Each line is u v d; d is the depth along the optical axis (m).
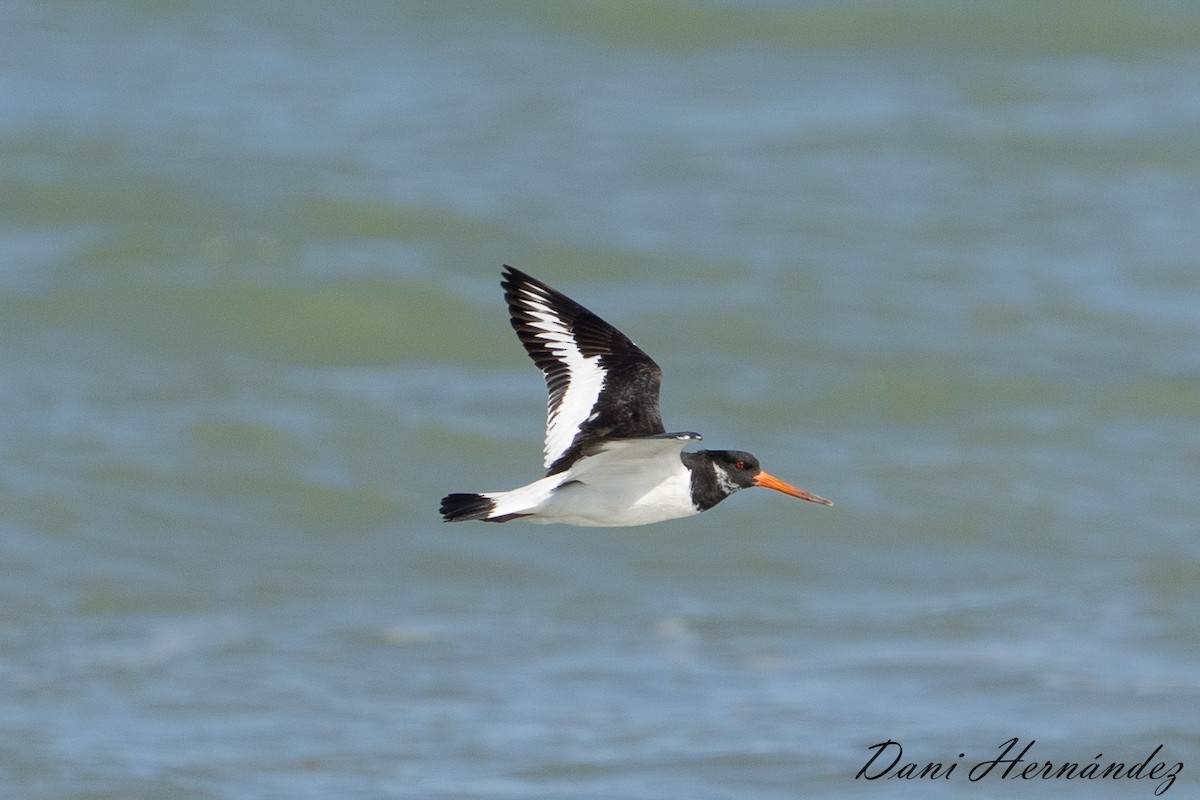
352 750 14.18
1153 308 25.69
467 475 20.45
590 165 30.52
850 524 19.33
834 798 13.45
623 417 10.31
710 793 13.48
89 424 20.89
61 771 13.69
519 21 37.34
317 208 27.73
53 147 29.80
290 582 17.92
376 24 37.12
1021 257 27.45
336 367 23.23
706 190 29.62
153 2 37.59
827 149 31.77
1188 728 14.50
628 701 15.12
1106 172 31.08
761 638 16.62
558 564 18.33
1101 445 21.38
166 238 26.44
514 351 23.84
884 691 15.30
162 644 16.31
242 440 20.67
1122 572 18.23
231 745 14.25
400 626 16.81
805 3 38.34
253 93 33.12
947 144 32.12
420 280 25.33
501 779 13.70
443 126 31.98
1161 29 37.62
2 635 16.36
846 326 24.66
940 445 21.28
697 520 19.28
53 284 24.77
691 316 24.75
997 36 37.28
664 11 37.53
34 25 36.09
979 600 17.59
